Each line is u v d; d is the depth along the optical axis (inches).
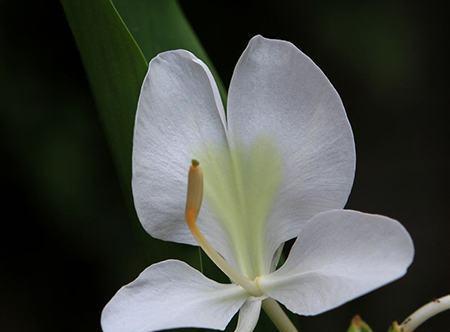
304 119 17.8
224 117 18.1
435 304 18.1
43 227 36.1
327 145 17.8
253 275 18.1
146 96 17.6
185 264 17.6
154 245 18.5
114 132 18.4
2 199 35.2
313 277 17.3
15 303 37.9
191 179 17.4
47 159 33.6
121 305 17.2
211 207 18.1
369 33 38.0
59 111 34.1
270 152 18.0
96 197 34.1
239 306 17.7
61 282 37.3
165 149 17.8
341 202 17.8
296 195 17.9
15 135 33.7
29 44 34.7
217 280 19.0
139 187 17.6
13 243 36.6
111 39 18.1
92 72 18.3
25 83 34.3
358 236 17.0
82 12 18.1
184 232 18.0
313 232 17.3
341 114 17.7
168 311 17.3
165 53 17.7
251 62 17.9
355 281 16.8
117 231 34.8
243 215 18.1
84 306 37.6
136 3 19.1
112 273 35.7
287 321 17.9
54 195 33.6
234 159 18.1
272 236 18.1
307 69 17.7
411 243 16.7
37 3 35.0
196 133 17.9
